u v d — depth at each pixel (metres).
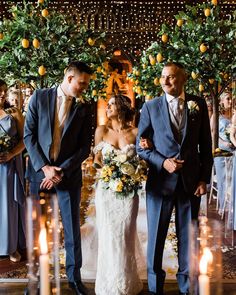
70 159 3.42
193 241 2.43
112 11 11.40
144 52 5.80
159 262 3.46
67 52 4.98
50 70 4.90
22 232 4.71
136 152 3.56
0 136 4.46
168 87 3.28
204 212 5.35
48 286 1.51
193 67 4.95
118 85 12.80
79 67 3.35
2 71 4.93
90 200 7.41
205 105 3.41
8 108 4.65
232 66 4.96
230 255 4.59
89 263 4.37
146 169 3.57
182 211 3.40
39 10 5.14
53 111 3.41
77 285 3.56
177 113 3.32
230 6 10.75
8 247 4.49
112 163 3.52
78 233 3.57
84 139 3.53
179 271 3.48
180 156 3.29
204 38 4.89
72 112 3.44
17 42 4.89
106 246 3.54
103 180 3.55
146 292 3.66
